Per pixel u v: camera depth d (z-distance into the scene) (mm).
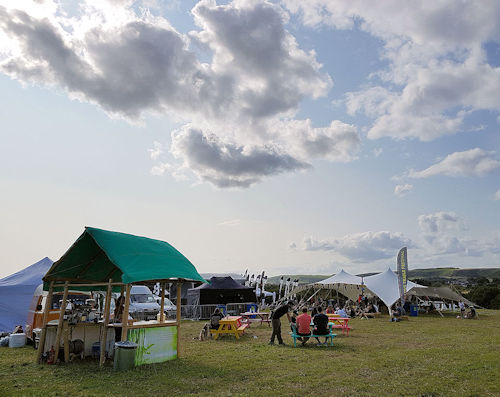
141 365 9016
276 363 9125
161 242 11055
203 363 9242
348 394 6402
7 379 7699
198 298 25344
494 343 12203
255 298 27328
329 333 12242
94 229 9625
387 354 10148
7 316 14633
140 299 21781
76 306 11758
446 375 7594
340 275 32562
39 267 16766
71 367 8859
